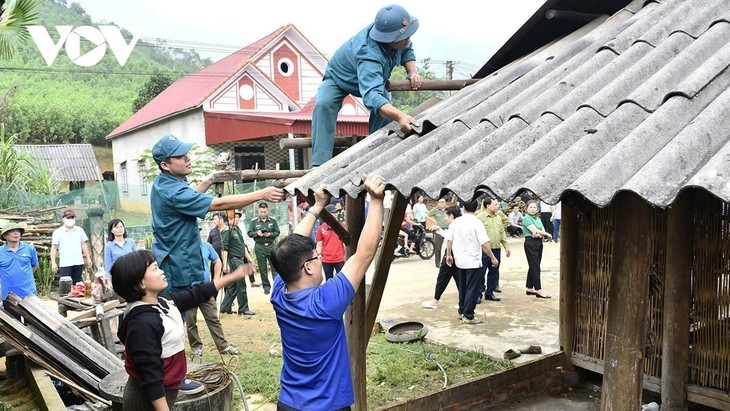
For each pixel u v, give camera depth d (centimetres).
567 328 608
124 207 1630
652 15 385
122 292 323
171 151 376
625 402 255
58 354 527
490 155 274
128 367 324
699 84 262
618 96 291
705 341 488
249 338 823
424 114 411
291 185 368
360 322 454
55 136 3894
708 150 217
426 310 952
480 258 847
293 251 300
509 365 666
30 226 1225
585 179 217
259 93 1927
